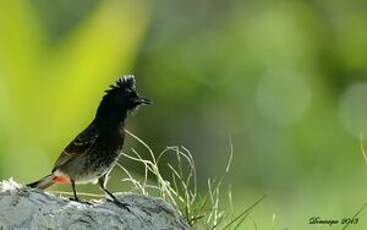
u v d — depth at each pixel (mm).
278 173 19469
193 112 24078
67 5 22875
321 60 24719
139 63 24422
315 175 17469
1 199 8930
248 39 25500
